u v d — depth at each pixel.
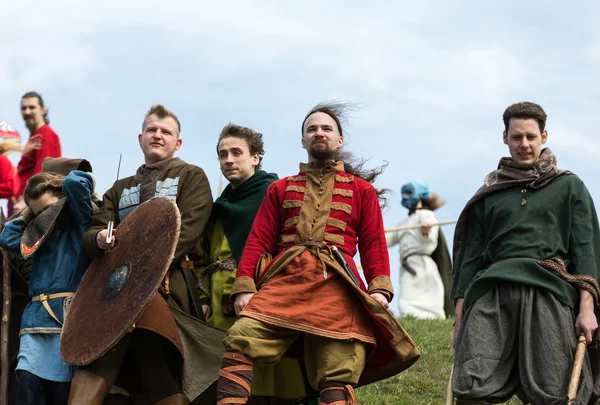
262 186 7.66
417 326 11.40
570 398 6.38
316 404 7.31
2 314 7.69
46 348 7.10
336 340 6.48
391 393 9.10
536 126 7.11
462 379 6.66
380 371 6.80
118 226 7.23
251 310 6.48
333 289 6.61
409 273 14.81
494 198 7.13
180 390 6.95
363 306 6.63
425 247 14.80
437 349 10.27
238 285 6.76
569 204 6.92
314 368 6.57
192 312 7.21
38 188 7.46
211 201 7.50
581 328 6.66
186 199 7.39
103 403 7.11
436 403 8.79
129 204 7.44
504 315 6.81
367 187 7.02
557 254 6.87
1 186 10.76
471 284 6.95
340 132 7.29
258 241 6.92
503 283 6.85
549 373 6.58
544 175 7.03
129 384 7.13
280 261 6.71
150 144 7.65
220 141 7.85
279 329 6.48
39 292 7.26
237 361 6.37
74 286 7.27
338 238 6.81
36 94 11.77
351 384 6.46
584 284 6.77
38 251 7.38
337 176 7.02
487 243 7.07
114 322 6.68
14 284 7.85
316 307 6.52
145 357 6.96
